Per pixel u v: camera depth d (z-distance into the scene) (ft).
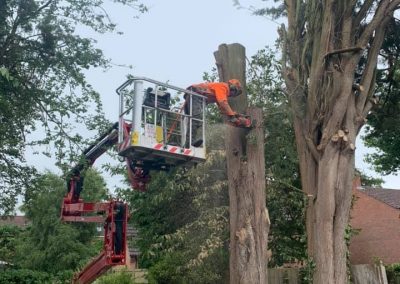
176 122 29.48
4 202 50.08
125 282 67.72
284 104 40.34
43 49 44.65
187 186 47.78
